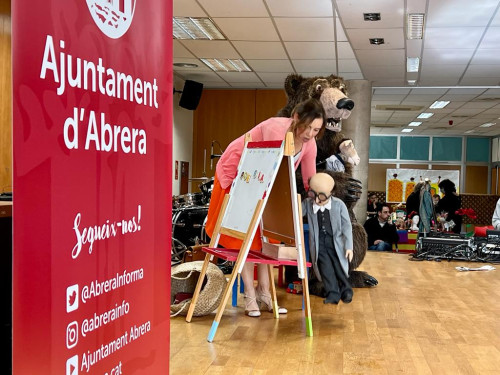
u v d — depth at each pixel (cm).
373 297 516
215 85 1259
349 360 325
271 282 421
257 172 373
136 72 143
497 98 1313
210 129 1294
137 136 144
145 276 152
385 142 2183
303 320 417
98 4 125
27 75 105
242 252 353
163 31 156
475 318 442
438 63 984
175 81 1153
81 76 120
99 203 128
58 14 112
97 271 129
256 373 298
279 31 816
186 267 430
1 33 562
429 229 1013
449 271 692
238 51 947
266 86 1260
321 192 443
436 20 734
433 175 2055
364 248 551
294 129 395
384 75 1111
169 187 164
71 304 120
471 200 1864
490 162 2156
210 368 304
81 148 121
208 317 418
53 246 113
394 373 306
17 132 104
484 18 718
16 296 106
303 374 299
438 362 327
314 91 531
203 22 784
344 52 936
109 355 135
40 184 109
